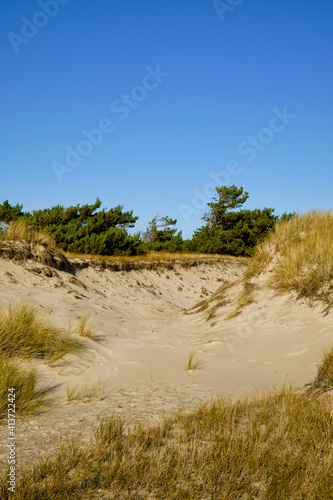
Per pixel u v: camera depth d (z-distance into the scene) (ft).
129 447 11.42
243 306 35.35
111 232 76.69
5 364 17.37
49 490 8.94
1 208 85.15
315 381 17.84
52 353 22.72
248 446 11.23
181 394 18.15
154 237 125.70
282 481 9.44
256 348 26.03
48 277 43.91
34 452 11.26
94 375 21.11
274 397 15.56
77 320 33.27
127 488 9.32
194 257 92.32
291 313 30.42
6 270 40.32
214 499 8.93
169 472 10.00
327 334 24.72
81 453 10.96
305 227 42.55
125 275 64.28
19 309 25.98
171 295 67.82
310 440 11.51
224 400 16.40
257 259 41.81
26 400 15.67
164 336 33.88
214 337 30.42
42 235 49.93
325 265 31.63
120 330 33.96
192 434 12.48
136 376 21.76
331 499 8.75
